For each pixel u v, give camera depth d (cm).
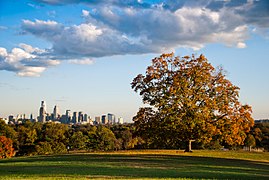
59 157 3631
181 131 3984
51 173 2145
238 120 4097
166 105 3959
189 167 2702
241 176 2209
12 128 9450
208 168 2688
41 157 3750
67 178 1911
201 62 4178
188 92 3928
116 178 1930
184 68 4175
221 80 4172
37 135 9250
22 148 8325
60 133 9106
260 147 6838
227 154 4294
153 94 4091
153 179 1928
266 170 2756
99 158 3406
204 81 4044
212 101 3997
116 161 3077
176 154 4028
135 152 4362
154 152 4366
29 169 2391
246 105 4150
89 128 10262
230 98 4138
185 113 3872
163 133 4016
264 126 7694
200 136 3959
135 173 2191
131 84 4272
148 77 4159
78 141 8794
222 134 4056
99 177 1961
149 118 4122
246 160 3716
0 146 7650
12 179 1872
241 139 4169
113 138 9044
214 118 4109
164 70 4194
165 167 2645
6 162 3203
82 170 2325
